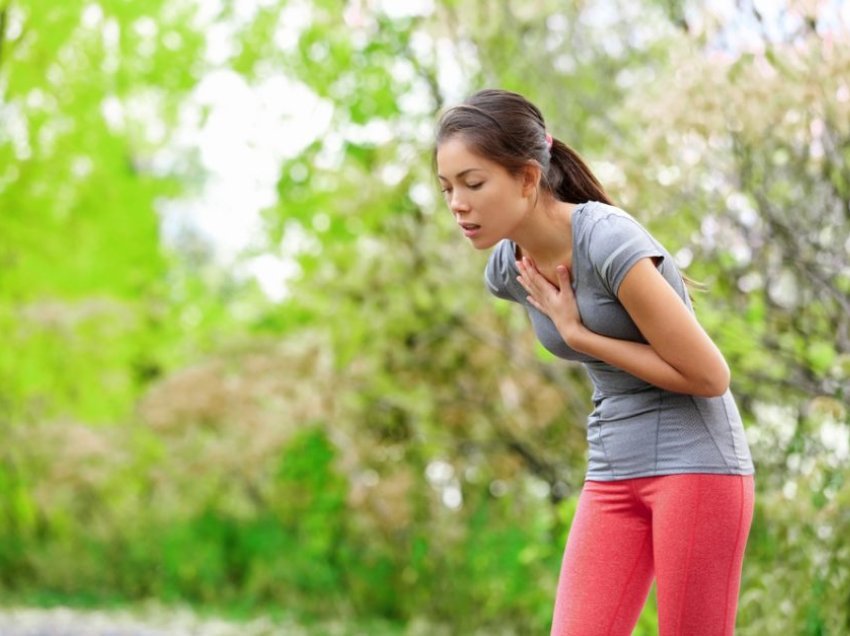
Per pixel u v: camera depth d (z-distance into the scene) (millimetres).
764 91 6703
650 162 7469
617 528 4105
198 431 14742
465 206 3916
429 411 11242
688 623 3963
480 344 10820
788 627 6598
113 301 16484
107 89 14766
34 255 16375
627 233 3842
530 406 10664
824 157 7051
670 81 7406
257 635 12328
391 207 10453
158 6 13953
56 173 15617
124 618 13742
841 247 7125
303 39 12891
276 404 13344
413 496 12594
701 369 3803
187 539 15969
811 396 7328
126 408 17297
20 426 16531
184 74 14891
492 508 12203
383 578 13633
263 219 14336
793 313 7562
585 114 9898
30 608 14750
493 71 9836
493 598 11562
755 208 7590
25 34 12602
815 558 6582
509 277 4336
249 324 16641
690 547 3920
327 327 10969
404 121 11891
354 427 12414
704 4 7098
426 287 10289
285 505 14469
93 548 16734
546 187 4031
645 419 4012
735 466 3963
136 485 16438
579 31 9773
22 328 16188
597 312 3955
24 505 16906
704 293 7574
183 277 18984
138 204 17734
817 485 6605
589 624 4074
